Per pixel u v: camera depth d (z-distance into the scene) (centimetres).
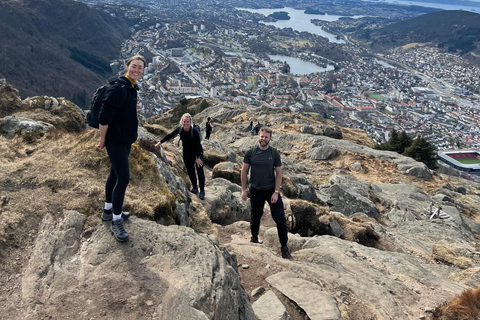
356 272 535
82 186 424
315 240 650
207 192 797
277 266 508
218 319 292
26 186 405
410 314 442
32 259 316
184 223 530
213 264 338
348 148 2100
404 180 1722
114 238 355
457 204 1486
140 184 501
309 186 1135
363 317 421
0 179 404
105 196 399
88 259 326
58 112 916
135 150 546
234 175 1060
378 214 1154
